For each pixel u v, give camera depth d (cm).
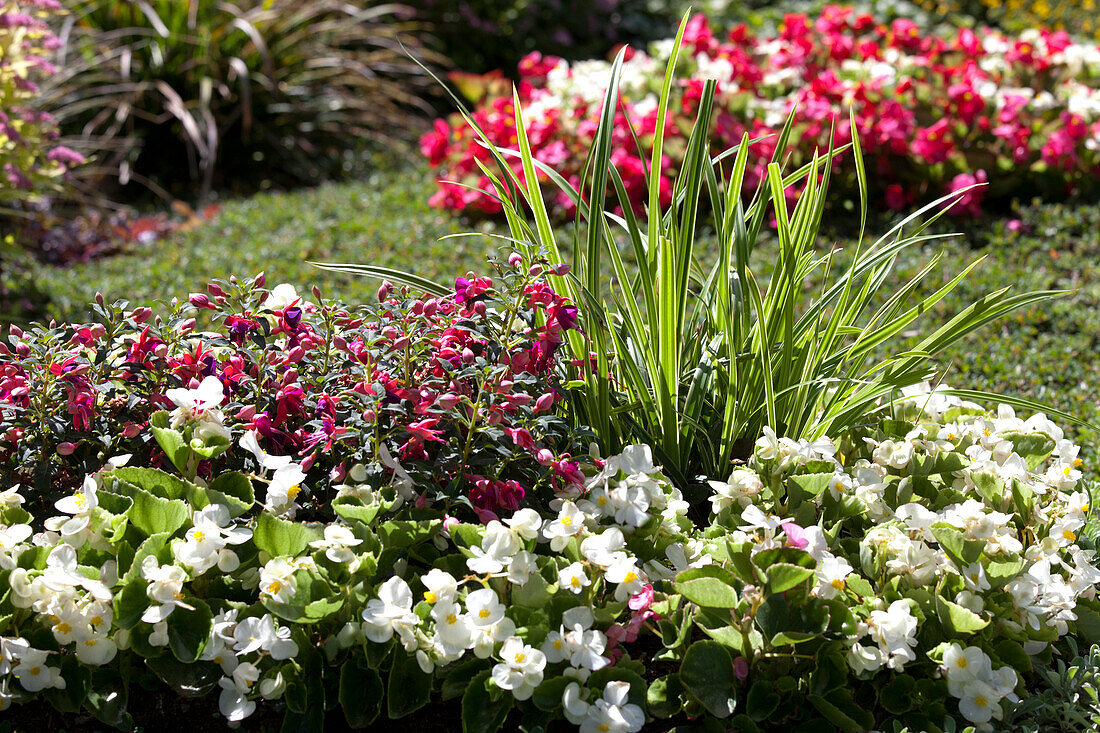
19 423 210
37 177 437
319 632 194
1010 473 232
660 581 211
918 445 242
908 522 216
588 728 179
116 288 455
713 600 187
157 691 196
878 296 421
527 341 222
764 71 590
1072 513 230
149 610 179
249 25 691
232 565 192
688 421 241
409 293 240
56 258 535
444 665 188
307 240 498
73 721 193
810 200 250
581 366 249
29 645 185
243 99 662
